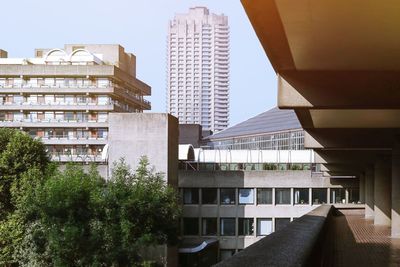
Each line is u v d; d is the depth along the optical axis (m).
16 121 95.69
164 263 44.53
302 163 70.88
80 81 96.75
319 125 27.02
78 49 101.06
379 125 26.00
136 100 107.62
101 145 95.25
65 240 26.97
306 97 16.47
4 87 96.25
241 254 6.76
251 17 11.09
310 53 14.36
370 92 16.25
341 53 14.32
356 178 68.94
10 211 36.62
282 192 67.94
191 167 71.25
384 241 27.30
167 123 52.50
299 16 11.06
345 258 20.03
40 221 29.33
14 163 36.97
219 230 66.88
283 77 16.64
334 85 16.36
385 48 13.74
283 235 9.75
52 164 36.81
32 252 29.45
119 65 110.75
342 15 10.98
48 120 95.94
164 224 30.56
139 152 52.56
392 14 10.92
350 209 66.75
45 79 97.00
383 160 42.19
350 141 31.80
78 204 28.61
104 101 96.56
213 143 124.75
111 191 29.36
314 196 68.69
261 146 109.94
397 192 30.67
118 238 28.27
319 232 12.35
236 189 67.25
